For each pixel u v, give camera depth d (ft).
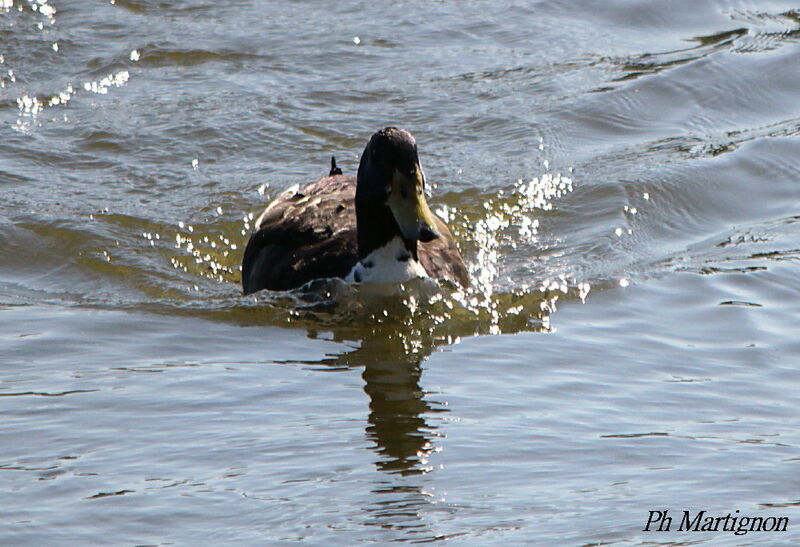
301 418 32.45
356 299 41.63
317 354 37.81
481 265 46.14
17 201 50.16
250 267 44.70
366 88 62.28
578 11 72.95
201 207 51.06
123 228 48.67
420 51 67.05
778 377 35.40
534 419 32.48
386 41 68.18
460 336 39.42
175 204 51.21
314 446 30.58
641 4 73.31
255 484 28.37
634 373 35.86
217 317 41.11
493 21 71.15
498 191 52.11
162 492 27.94
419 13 72.28
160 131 57.31
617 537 26.03
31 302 42.16
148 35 68.23
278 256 43.75
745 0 74.43
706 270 44.27
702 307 41.06
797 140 55.52
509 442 30.94
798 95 61.41
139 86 62.64
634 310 41.11
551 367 36.45
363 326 40.32
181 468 29.22
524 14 72.18
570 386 34.88
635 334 39.01
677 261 45.39
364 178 41.42
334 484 28.45
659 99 61.00
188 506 27.27
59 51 66.13
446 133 57.82
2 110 59.62
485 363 36.86
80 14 70.54
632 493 28.09
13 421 31.91
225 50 66.64
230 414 32.58
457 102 60.75
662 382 35.14
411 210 40.52
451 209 50.83
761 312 40.40
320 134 57.67
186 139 56.75
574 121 58.75
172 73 64.18
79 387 34.37
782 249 45.70
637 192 51.16
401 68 64.90
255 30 69.26
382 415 32.60
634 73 63.67
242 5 73.05
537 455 30.17
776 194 51.24
